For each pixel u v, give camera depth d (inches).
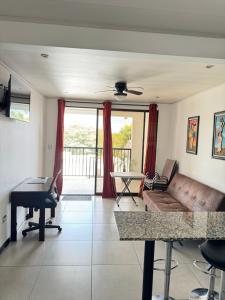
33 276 101.1
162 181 206.2
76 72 129.8
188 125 190.9
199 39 83.0
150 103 231.9
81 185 273.1
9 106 119.3
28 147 167.8
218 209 124.8
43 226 133.9
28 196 131.4
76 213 181.2
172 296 91.6
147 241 69.3
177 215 82.8
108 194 229.9
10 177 131.5
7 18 75.7
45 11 71.2
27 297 88.4
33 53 100.5
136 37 80.6
